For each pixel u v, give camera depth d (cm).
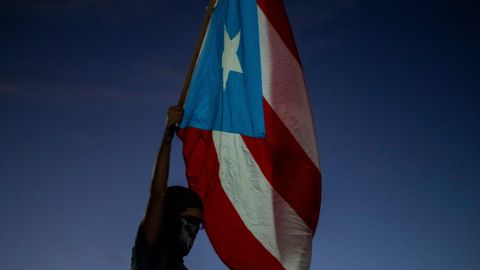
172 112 283
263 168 494
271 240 489
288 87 527
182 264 264
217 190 487
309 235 500
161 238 261
